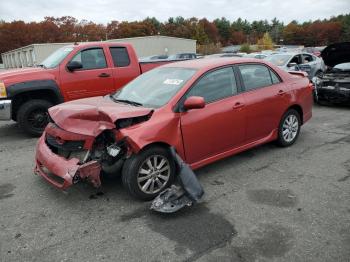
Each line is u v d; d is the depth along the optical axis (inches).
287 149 223.6
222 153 182.5
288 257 114.5
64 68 280.5
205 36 3555.6
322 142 239.5
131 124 149.5
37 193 166.7
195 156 168.7
